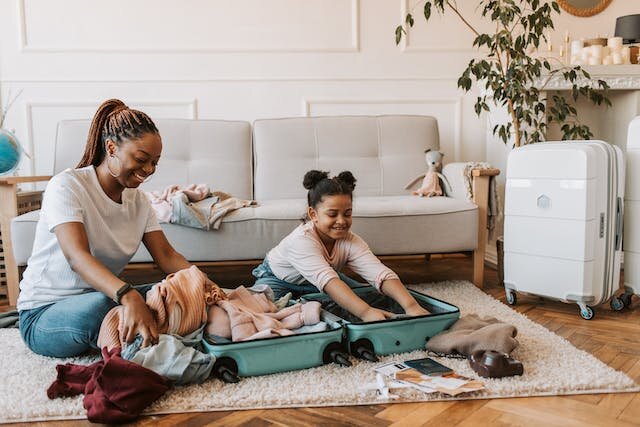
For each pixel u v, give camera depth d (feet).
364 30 10.66
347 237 6.24
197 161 9.21
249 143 9.51
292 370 4.85
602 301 6.71
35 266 5.24
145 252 7.39
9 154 8.57
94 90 10.21
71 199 4.85
